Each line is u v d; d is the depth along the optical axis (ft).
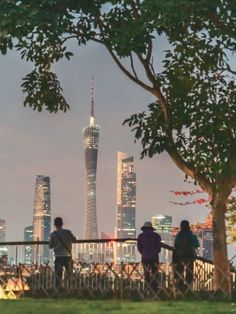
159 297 54.24
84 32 54.90
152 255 55.26
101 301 51.21
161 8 45.37
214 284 54.65
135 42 48.75
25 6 46.55
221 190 56.54
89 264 57.88
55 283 58.23
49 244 59.06
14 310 40.27
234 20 49.80
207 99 56.95
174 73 58.65
